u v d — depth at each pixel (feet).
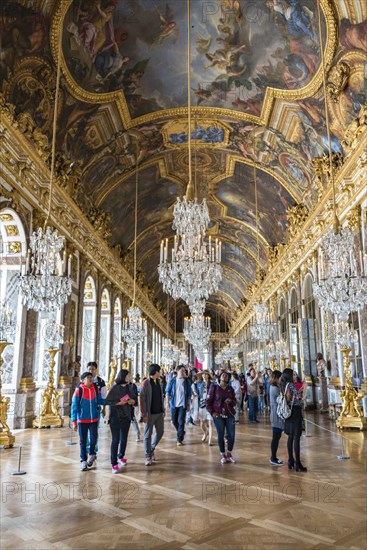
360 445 29.04
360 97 36.99
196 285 27.30
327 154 47.24
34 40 34.01
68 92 41.75
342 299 29.32
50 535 13.70
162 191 76.33
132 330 65.05
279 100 47.42
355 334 39.81
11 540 13.32
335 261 29.55
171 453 27.78
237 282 139.74
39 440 32.01
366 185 37.99
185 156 65.26
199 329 61.21
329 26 34.65
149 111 52.29
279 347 66.33
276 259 82.28
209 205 85.25
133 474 21.77
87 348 63.87
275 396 24.50
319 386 53.72
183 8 38.91
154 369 25.22
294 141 52.29
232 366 141.08
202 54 44.37
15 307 38.70
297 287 66.64
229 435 24.93
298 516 15.30
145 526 14.42
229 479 20.66
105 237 67.46
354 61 35.63
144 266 112.88
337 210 45.60
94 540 13.29
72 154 49.34
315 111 44.27
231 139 59.57
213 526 14.40
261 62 44.06
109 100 47.06
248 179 69.72
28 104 37.29
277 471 22.26
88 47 39.60
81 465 23.49
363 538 13.33
